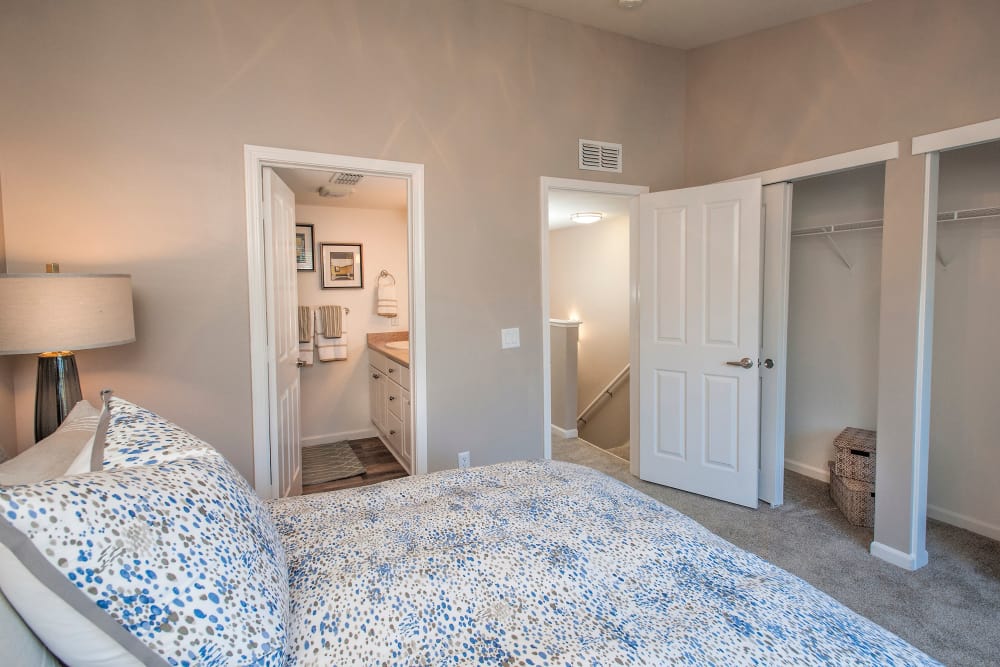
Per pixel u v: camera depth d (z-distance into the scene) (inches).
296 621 37.7
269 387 101.0
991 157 107.4
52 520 26.8
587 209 180.1
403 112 108.0
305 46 98.7
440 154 112.3
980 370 110.3
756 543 106.0
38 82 81.9
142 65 87.5
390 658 35.0
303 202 170.6
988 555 101.2
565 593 42.5
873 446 117.0
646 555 48.6
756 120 123.9
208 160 92.3
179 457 40.8
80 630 26.7
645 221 135.6
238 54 93.7
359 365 184.1
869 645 37.5
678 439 133.3
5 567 25.6
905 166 95.9
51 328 66.6
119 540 28.7
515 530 52.2
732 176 130.0
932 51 92.0
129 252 87.9
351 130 103.2
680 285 130.4
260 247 97.0
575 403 187.5
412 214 110.8
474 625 38.2
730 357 123.4
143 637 28.0
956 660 72.6
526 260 123.3
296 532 51.8
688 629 38.4
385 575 42.3
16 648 26.6
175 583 29.8
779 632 38.4
